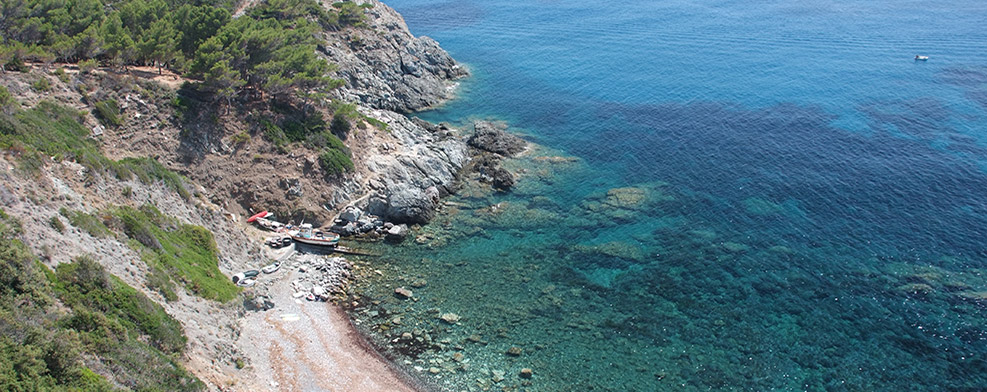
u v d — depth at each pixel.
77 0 82.81
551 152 91.56
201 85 73.06
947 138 92.56
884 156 87.12
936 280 59.56
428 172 80.75
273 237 65.44
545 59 144.12
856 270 61.59
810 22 177.12
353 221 70.19
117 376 34.09
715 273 61.97
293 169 71.94
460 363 49.72
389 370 48.47
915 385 47.50
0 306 32.81
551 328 54.12
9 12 73.94
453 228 71.00
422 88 116.12
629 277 61.62
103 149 62.78
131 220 49.94
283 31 92.94
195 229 56.81
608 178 83.19
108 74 70.50
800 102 110.56
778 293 58.62
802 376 48.56
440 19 194.25
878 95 112.88
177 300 45.78
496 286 60.12
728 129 99.12
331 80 82.88
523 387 47.38
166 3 93.00
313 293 57.22
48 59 68.38
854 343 51.97
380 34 119.94
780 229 69.56
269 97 79.31
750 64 136.62
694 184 80.94
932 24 167.50
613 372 49.06
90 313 36.25
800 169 84.12
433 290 59.19
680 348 51.78
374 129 86.06
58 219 43.28
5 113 53.19
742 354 51.03
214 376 40.91
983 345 51.19
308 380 46.03
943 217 70.69
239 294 53.59
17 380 29.06
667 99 114.56
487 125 95.25
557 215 73.88
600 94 118.31
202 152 69.19
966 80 119.94
